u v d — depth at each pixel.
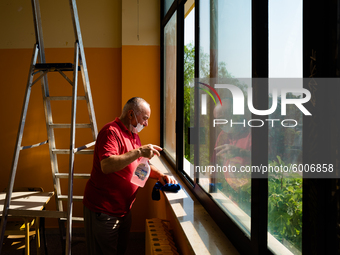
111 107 3.68
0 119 3.58
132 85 3.55
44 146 3.61
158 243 1.84
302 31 0.77
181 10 2.55
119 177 2.00
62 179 3.65
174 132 2.90
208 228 1.50
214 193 1.62
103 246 2.03
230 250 1.27
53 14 3.58
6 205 2.07
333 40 0.65
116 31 3.65
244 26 1.16
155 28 3.55
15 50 3.55
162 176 2.27
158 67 3.56
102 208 2.00
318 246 0.68
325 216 0.67
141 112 2.04
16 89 3.57
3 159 3.60
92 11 3.62
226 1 1.38
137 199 3.61
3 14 3.53
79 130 3.64
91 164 3.66
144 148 1.83
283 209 0.89
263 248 1.02
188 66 2.38
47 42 3.58
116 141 1.94
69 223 2.06
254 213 1.05
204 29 1.81
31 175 3.62
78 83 3.62
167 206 2.38
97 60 3.65
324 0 0.67
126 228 2.21
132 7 3.53
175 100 2.84
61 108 3.60
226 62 1.38
